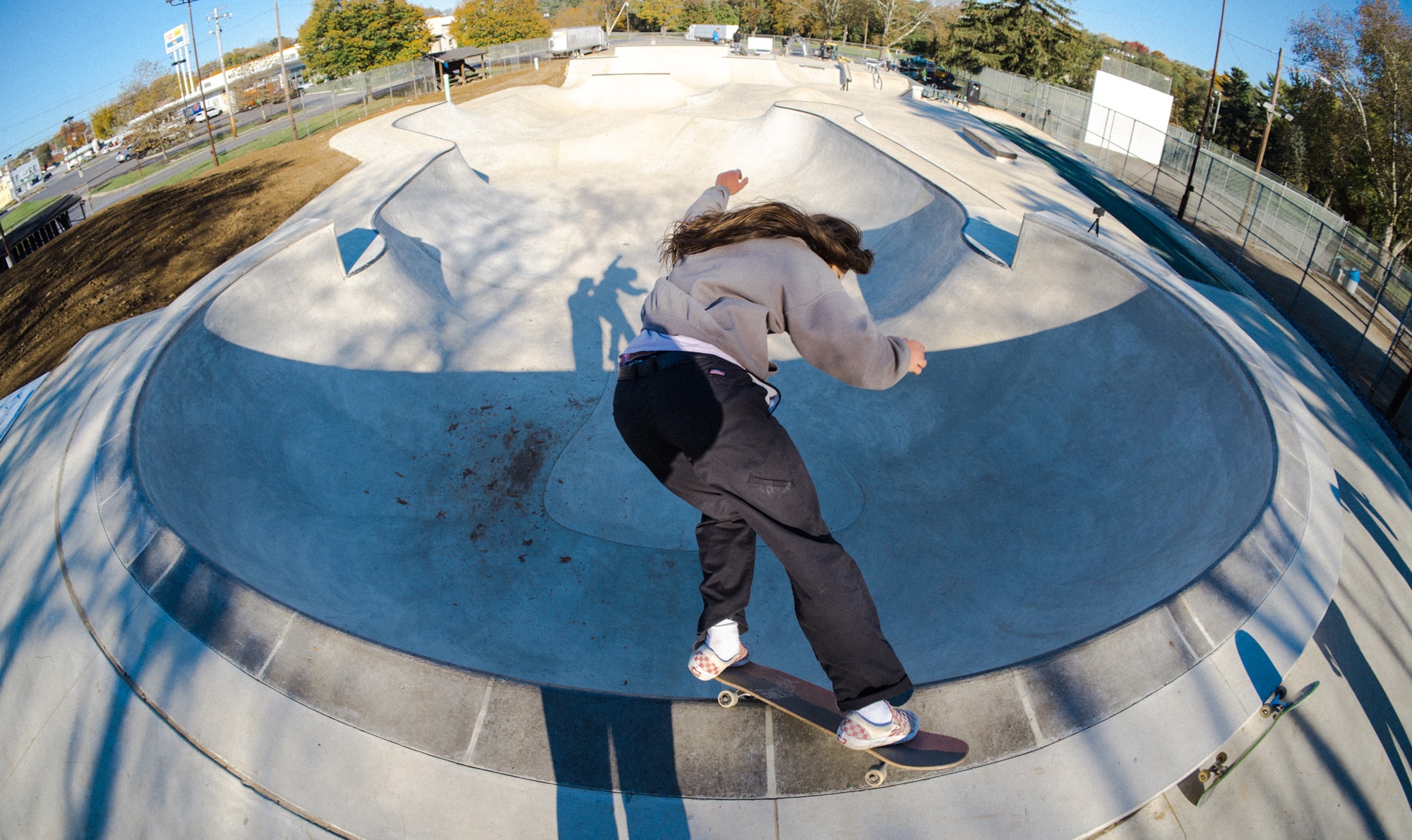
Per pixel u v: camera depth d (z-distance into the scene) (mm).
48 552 4945
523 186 18031
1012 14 47156
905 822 2758
